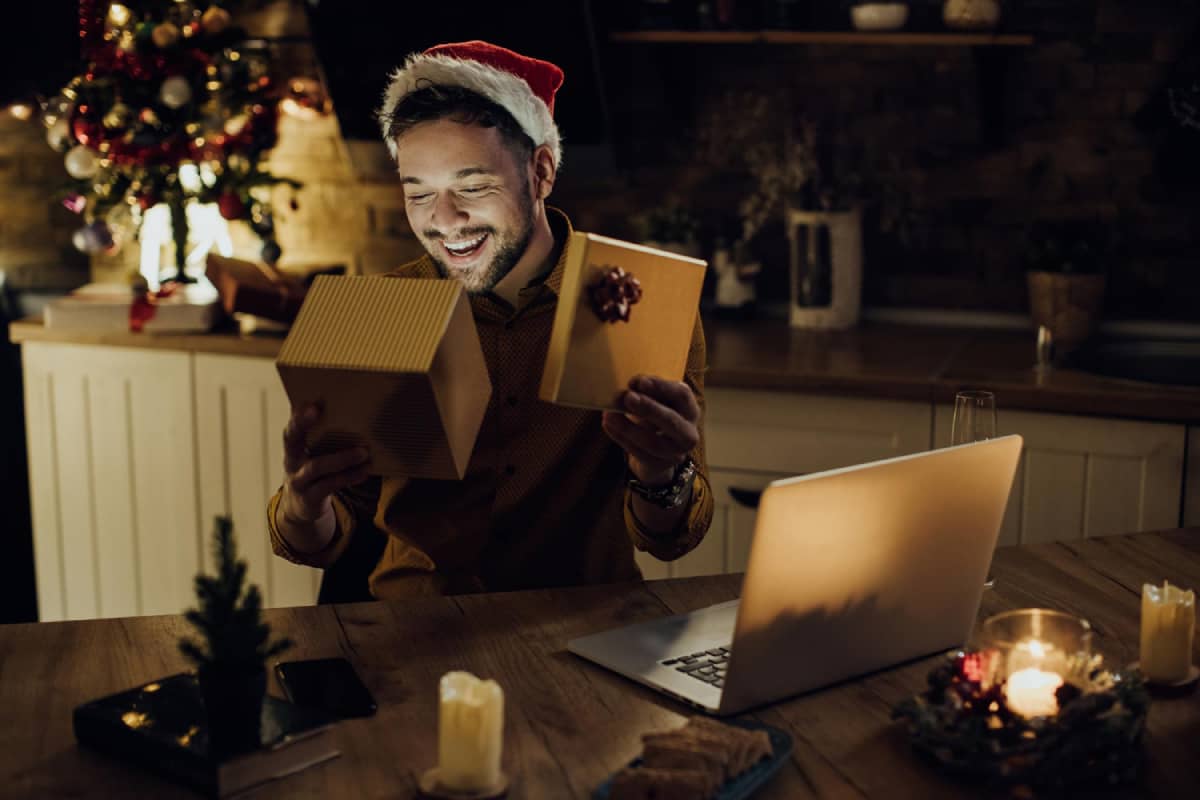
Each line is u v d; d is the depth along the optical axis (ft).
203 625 3.55
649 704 4.13
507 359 5.61
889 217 10.39
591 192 11.13
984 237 10.34
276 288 9.79
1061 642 3.78
